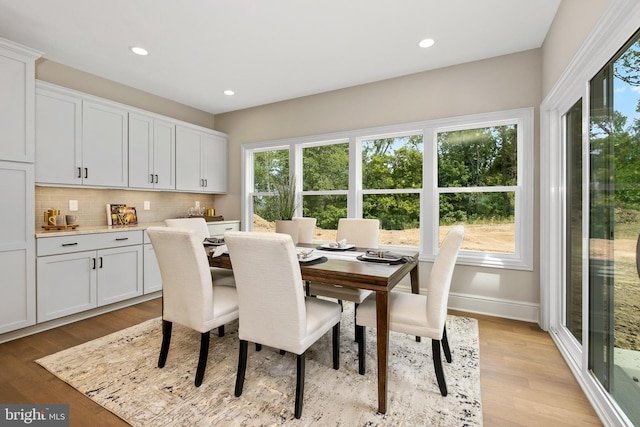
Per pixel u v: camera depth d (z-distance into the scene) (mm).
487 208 3113
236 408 1632
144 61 3086
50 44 2750
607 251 1595
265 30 2533
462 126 3193
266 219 4547
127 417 1560
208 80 3561
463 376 1942
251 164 4699
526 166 2857
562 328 2418
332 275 1770
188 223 3045
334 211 3967
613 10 1333
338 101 3844
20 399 1717
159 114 3889
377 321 1631
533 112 2826
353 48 2830
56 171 2840
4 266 2395
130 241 3273
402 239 3525
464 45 2777
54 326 2721
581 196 2045
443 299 1726
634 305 1363
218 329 2529
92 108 3127
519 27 2492
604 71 1607
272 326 1613
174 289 1914
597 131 1690
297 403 1552
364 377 1926
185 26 2477
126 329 2678
